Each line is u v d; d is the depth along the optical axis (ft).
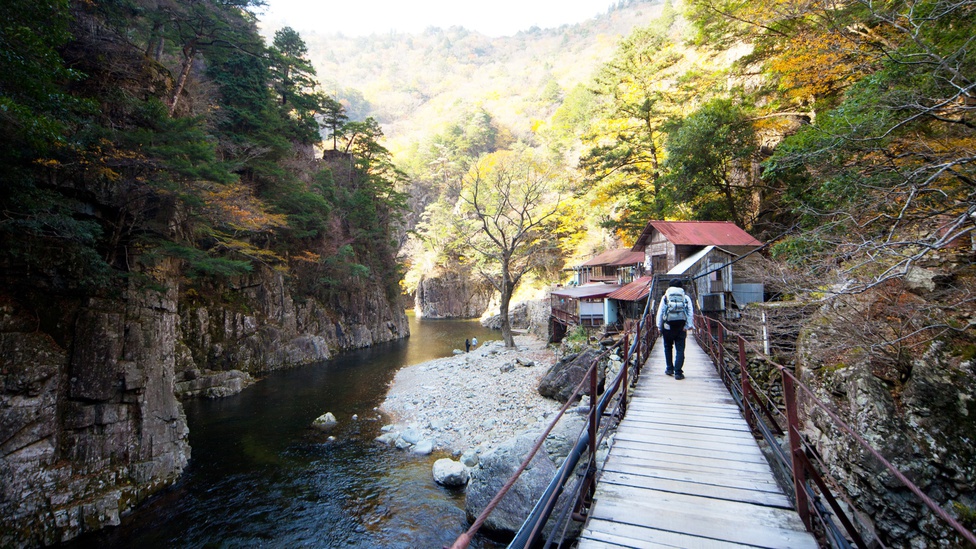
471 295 211.20
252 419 55.36
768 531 11.87
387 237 149.28
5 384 28.94
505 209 123.44
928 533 17.69
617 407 20.31
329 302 113.60
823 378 24.04
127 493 33.88
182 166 39.68
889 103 24.58
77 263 34.53
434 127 288.51
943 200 22.57
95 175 36.96
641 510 13.09
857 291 19.62
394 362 94.48
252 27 93.76
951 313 21.01
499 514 28.45
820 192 30.14
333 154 139.85
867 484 19.85
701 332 43.04
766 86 62.18
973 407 17.95
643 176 94.17
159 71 48.19
